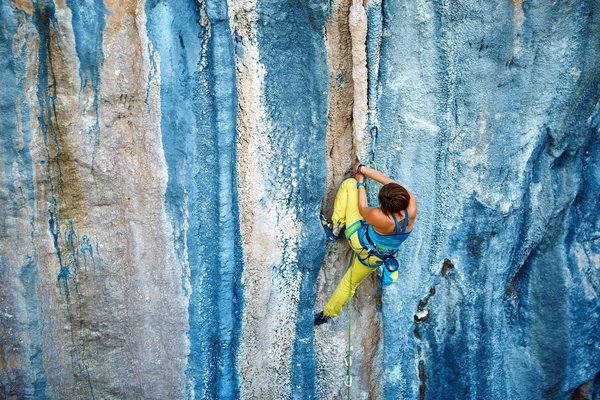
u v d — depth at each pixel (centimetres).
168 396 550
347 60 514
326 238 561
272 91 500
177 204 502
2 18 411
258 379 589
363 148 547
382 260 513
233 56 481
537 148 598
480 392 669
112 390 536
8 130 440
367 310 619
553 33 545
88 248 495
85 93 455
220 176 505
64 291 497
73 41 434
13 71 429
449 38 525
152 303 522
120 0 439
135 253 508
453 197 589
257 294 555
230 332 553
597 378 724
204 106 486
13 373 495
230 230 522
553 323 671
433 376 654
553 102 577
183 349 540
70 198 480
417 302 622
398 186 484
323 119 520
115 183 486
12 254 471
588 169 627
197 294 529
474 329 647
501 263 630
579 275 659
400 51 527
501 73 551
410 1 508
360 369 632
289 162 527
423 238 600
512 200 602
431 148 566
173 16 455
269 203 531
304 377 606
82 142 466
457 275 622
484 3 517
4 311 480
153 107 473
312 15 480
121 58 454
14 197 459
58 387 515
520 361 683
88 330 514
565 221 639
